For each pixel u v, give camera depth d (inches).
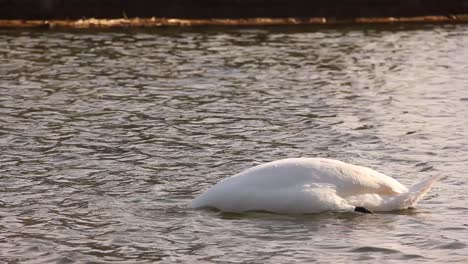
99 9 1264.8
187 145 654.5
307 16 1312.7
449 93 843.4
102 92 840.9
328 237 457.7
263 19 1289.4
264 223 478.0
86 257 438.9
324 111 769.6
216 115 753.0
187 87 864.9
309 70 957.2
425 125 717.3
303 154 631.2
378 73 941.2
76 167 596.7
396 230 466.6
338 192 490.9
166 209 506.6
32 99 808.9
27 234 470.3
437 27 1258.6
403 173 583.2
